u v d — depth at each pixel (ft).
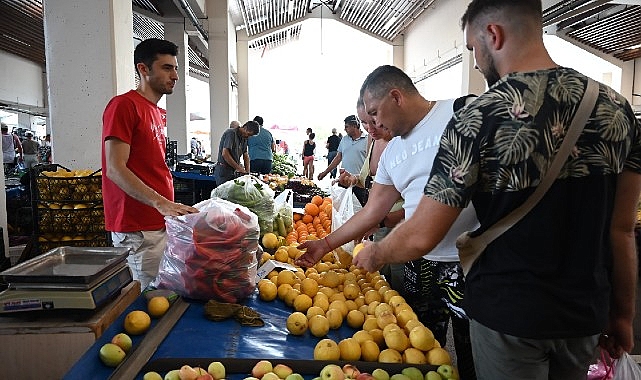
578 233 3.01
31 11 32.68
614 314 3.83
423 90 49.26
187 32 34.42
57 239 9.82
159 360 3.91
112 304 5.38
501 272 3.11
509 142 2.91
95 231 9.93
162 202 6.28
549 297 2.99
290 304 5.52
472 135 3.00
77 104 12.46
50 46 12.31
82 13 12.23
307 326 4.81
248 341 4.50
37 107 56.70
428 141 5.43
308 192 18.43
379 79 5.46
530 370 3.16
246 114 51.42
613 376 4.25
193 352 4.21
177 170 21.63
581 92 3.01
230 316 4.98
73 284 4.87
